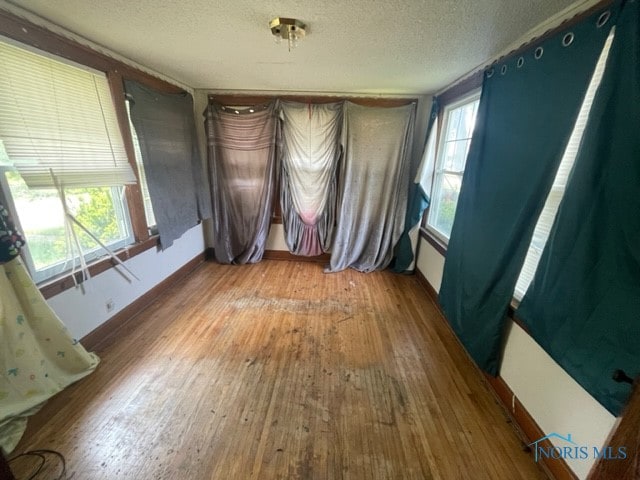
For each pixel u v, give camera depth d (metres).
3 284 1.38
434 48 1.79
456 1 1.24
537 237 1.51
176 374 1.79
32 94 1.55
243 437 1.41
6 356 1.40
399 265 3.45
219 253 3.56
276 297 2.84
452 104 2.69
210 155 3.24
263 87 3.00
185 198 3.00
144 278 2.54
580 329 1.10
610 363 0.98
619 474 0.69
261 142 3.22
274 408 1.57
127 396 1.62
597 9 1.12
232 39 1.73
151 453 1.31
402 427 1.49
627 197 0.95
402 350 2.10
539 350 1.38
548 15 1.35
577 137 1.29
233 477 1.23
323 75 2.47
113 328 2.18
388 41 1.69
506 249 1.58
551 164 1.32
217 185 3.35
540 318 1.33
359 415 1.55
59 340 1.62
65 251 1.80
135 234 2.42
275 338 2.20
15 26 1.42
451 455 1.35
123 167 2.19
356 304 2.75
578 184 1.12
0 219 1.33
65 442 1.35
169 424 1.46
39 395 1.50
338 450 1.36
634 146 0.93
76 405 1.54
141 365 1.86
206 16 1.44
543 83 1.40
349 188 3.28
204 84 2.95
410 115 3.08
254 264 3.65
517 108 1.58
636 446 0.65
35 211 1.61
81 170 1.84
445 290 2.39
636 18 0.94
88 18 1.51
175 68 2.38
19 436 1.35
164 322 2.35
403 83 2.65
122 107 2.16
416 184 3.09
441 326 2.41
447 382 1.80
